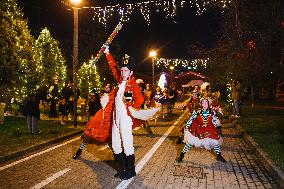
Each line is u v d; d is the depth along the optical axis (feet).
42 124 57.36
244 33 59.26
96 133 29.43
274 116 76.69
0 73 57.31
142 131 54.54
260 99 146.10
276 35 51.31
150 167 31.32
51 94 62.03
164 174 29.09
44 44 82.99
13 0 59.06
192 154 37.14
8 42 57.72
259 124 61.46
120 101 27.55
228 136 51.16
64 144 42.24
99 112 30.42
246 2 57.41
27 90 60.70
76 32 56.59
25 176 27.71
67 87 60.95
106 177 27.78
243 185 26.61
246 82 66.64
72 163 32.22
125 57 28.22
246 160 35.14
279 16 50.06
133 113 27.78
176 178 27.99
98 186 25.45
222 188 25.73
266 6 51.47
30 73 61.31
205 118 33.06
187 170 30.55
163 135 50.65
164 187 25.59
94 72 92.48
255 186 26.40
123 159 28.02
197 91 41.93
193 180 27.55
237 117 74.33
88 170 29.84
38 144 39.52
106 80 121.60
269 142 42.50
